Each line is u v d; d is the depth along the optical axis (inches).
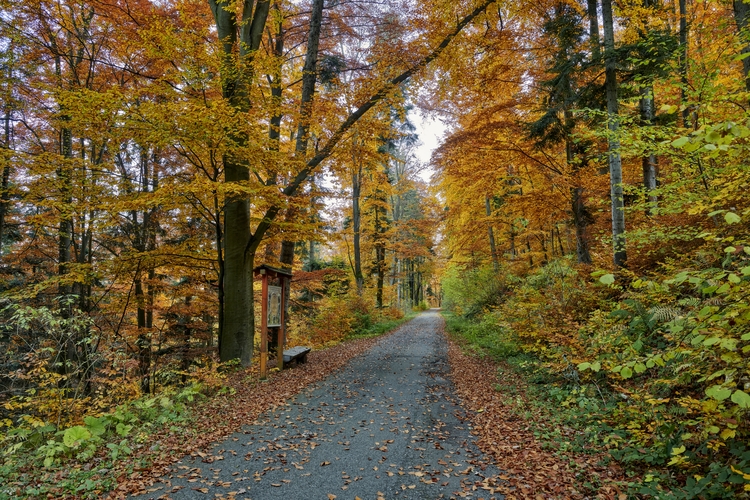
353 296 834.2
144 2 422.6
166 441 209.6
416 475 168.4
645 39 319.9
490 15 429.4
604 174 435.2
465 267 914.7
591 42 354.0
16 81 370.9
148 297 469.4
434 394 307.0
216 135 299.6
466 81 455.8
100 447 202.1
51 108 426.6
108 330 447.5
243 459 187.0
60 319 241.6
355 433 221.8
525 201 467.2
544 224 593.9
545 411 235.9
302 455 191.5
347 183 848.3
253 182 356.2
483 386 318.7
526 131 412.5
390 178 997.2
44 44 406.0
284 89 496.4
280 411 263.6
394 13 494.6
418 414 256.8
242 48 399.5
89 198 349.4
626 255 330.6
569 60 368.5
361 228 984.9
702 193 208.8
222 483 162.4
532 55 474.0
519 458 179.0
